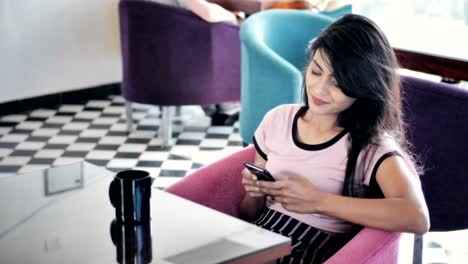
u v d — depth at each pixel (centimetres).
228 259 158
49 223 177
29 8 518
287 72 336
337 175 192
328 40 183
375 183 185
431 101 250
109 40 570
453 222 261
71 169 216
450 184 256
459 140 249
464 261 317
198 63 455
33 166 427
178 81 455
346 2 493
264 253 164
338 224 194
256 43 350
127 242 166
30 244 165
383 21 411
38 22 525
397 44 347
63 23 539
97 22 559
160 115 502
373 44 182
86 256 159
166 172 424
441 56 327
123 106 555
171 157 449
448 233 345
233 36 460
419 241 291
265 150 210
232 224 176
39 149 455
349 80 181
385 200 176
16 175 211
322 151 195
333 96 185
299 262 191
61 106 548
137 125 509
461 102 245
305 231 194
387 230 175
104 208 186
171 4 471
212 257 158
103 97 575
